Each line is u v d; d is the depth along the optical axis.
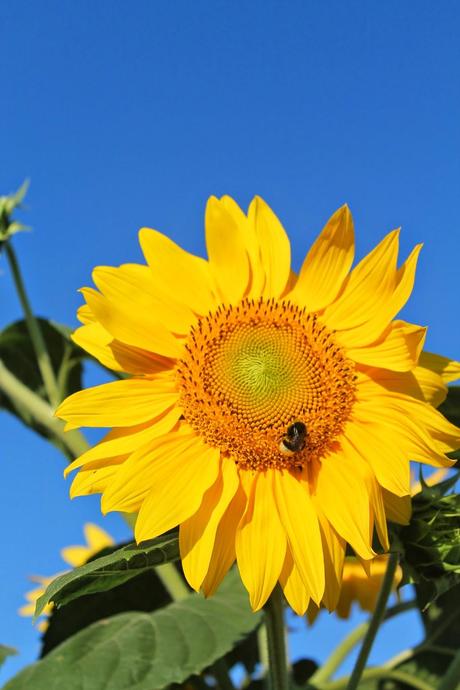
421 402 0.71
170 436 0.72
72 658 0.77
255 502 0.71
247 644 0.93
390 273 0.74
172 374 0.74
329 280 0.75
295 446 0.72
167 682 0.75
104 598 0.87
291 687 0.85
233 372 0.74
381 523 0.69
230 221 0.75
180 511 0.70
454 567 0.69
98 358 0.74
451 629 0.87
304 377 0.74
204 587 0.69
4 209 0.89
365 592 0.92
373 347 0.74
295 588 0.69
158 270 0.75
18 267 0.91
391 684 0.89
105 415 0.72
